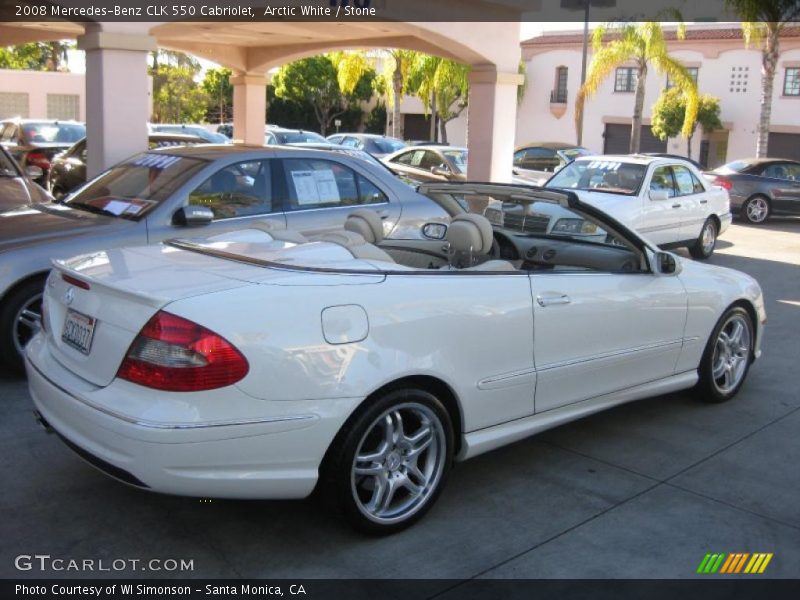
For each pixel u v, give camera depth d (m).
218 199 6.31
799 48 31.97
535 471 4.54
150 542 3.63
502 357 4.07
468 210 5.53
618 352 4.74
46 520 3.79
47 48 51.78
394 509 3.77
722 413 5.57
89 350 3.51
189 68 50.19
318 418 3.37
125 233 5.80
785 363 6.83
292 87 45.28
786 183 17.86
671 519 4.00
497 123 13.18
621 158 11.96
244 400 3.23
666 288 5.04
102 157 8.74
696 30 34.47
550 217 5.25
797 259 12.86
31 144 16.77
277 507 3.99
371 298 3.60
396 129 31.28
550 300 4.29
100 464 3.33
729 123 33.78
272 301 3.37
